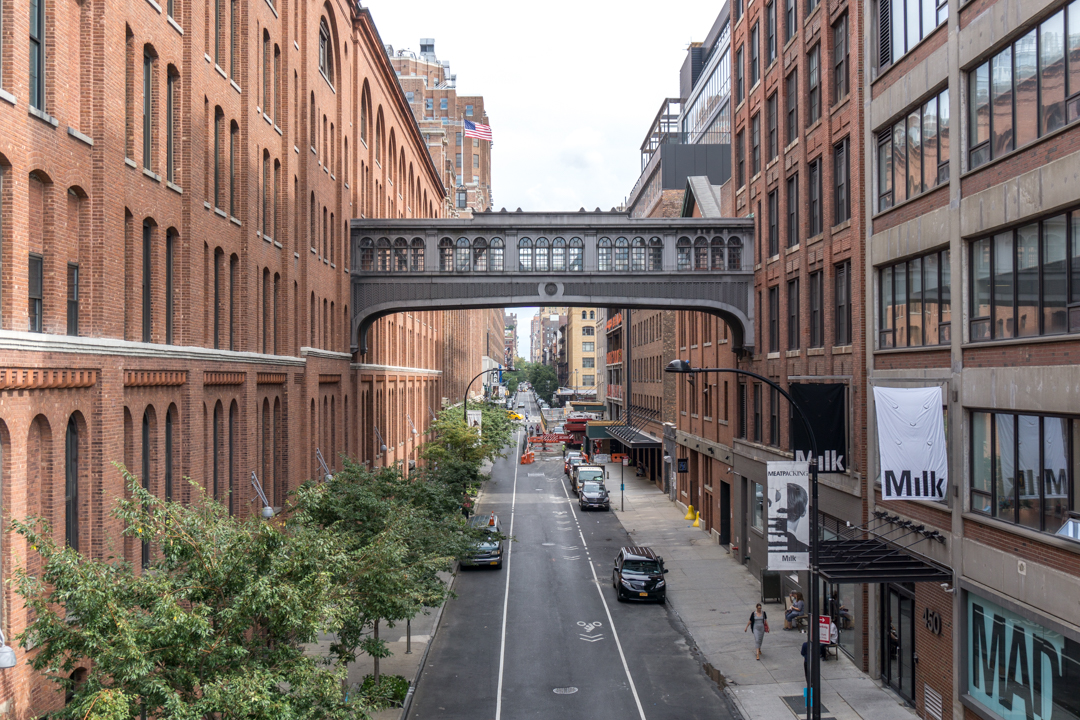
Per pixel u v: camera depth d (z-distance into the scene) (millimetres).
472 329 115000
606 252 36188
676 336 51750
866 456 22516
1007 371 15508
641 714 18719
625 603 29016
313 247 29953
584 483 52625
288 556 11688
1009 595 15305
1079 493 13562
